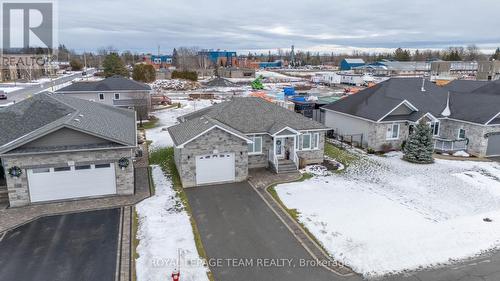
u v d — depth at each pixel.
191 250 17.14
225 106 30.98
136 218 20.23
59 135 21.78
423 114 33.06
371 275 15.56
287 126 27.00
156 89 81.69
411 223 19.91
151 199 22.67
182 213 20.86
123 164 22.66
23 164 21.11
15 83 95.00
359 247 17.47
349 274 15.63
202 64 150.25
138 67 93.12
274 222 19.94
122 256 16.69
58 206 21.56
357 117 34.84
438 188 25.11
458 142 33.38
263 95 62.50
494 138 32.78
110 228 19.14
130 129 26.81
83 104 29.55
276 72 152.88
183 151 24.23
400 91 37.91
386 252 17.09
